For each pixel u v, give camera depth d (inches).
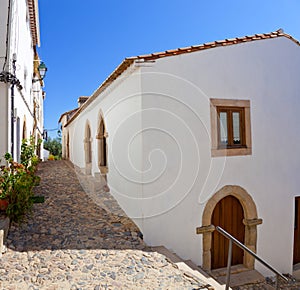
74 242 221.0
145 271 185.9
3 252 196.1
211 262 292.2
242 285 268.7
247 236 301.0
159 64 255.1
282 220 317.1
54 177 502.0
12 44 320.8
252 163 300.7
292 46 335.6
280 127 319.9
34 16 533.6
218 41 287.1
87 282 165.6
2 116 305.0
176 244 259.3
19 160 390.3
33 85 661.3
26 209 269.9
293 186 326.3
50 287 157.4
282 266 316.8
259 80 308.0
